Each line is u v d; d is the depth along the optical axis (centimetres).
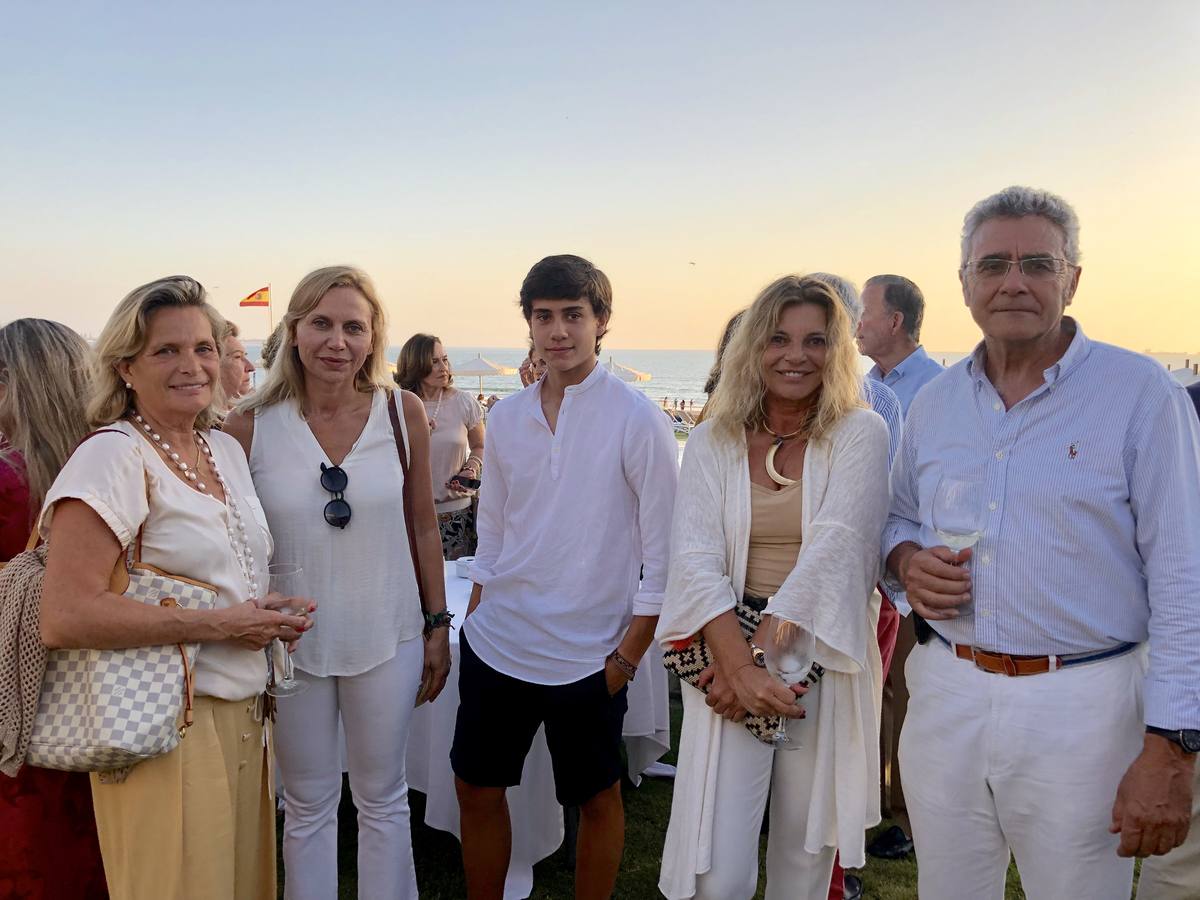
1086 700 153
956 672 166
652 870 282
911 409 190
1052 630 155
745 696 172
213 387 178
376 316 215
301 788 213
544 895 267
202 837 165
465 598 302
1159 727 143
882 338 353
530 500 218
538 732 271
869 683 184
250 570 182
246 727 179
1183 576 145
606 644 215
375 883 220
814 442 183
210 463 183
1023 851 163
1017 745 157
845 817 180
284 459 208
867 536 178
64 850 184
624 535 217
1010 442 161
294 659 207
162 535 164
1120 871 156
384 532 211
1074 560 154
